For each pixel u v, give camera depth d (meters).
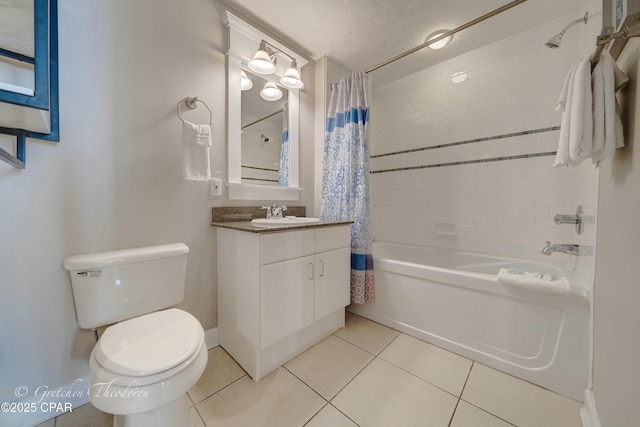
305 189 2.15
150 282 1.16
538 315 1.21
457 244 2.26
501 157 2.02
